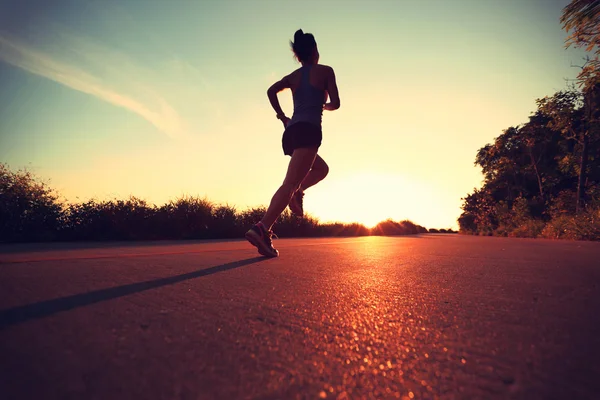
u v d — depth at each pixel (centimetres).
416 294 163
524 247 523
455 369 79
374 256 357
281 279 203
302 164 328
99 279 193
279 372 76
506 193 2717
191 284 182
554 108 1641
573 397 66
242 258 324
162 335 99
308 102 333
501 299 153
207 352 87
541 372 77
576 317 124
